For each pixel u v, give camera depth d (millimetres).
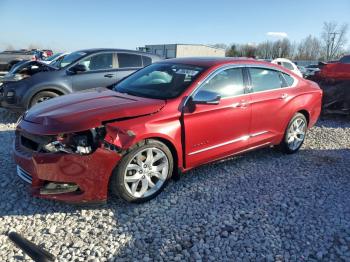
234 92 4551
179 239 3188
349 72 8633
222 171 4789
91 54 7762
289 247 3154
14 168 4516
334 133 7367
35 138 3469
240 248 3111
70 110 3617
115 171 3494
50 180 3369
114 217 3500
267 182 4508
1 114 8141
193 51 59781
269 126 5082
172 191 4105
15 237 2764
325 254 3088
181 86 4152
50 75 7293
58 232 3221
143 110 3662
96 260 2865
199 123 4090
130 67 8188
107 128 3393
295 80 5602
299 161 5379
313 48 77812
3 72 19078
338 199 4129
